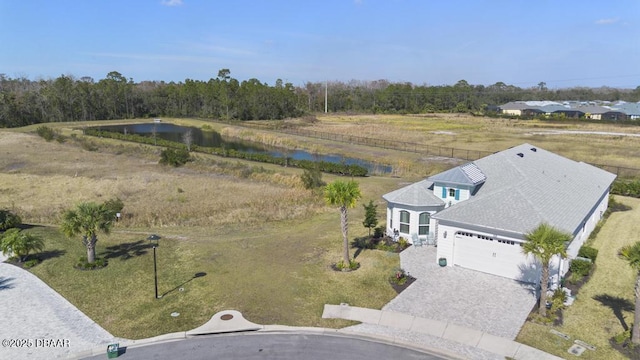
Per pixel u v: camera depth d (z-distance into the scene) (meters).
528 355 16.11
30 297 20.75
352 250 26.56
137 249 26.94
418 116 128.12
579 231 24.83
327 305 20.05
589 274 22.89
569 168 32.66
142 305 20.19
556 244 17.41
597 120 101.25
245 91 118.69
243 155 60.69
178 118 120.31
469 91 158.00
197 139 85.44
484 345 16.81
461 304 19.72
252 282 22.48
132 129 99.50
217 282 22.50
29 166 54.62
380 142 72.19
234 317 19.06
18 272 23.42
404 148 66.75
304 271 23.70
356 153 64.31
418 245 26.73
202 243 28.05
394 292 21.06
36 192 41.53
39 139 76.06
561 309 19.27
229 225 32.03
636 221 31.86
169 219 33.03
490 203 23.31
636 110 112.25
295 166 54.97
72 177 48.00
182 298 20.84
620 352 16.20
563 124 98.88
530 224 21.25
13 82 142.50
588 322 18.27
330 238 28.88
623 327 17.84
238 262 25.05
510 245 21.78
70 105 111.62
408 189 27.56
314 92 165.88
